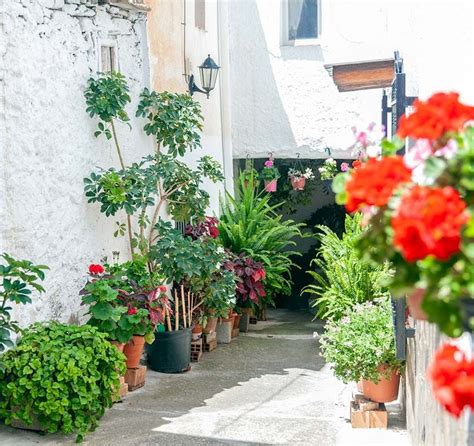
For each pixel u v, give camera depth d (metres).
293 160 14.55
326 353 7.52
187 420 7.62
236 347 11.28
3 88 7.17
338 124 13.65
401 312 6.37
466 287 2.24
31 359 6.74
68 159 8.34
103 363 7.11
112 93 8.71
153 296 8.54
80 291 8.12
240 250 12.41
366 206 2.54
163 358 9.55
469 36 4.71
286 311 14.91
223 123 13.68
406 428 7.21
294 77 13.77
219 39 13.56
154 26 10.50
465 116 2.57
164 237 9.59
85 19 8.73
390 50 12.97
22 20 7.47
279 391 8.83
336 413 7.92
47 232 7.90
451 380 2.34
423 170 2.60
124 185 8.91
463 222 2.22
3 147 7.16
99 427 7.32
